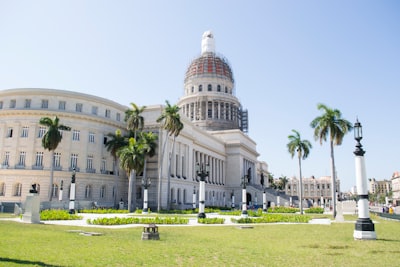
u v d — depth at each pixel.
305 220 39.16
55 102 64.19
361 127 21.83
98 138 67.62
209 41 140.38
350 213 64.31
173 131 65.06
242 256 14.03
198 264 12.27
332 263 12.71
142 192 72.94
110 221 29.66
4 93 63.84
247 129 148.12
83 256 13.18
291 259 13.46
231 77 136.25
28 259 12.22
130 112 64.06
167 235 21.55
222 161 114.19
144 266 11.78
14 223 27.17
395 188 190.50
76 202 56.34
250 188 111.62
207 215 49.56
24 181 59.22
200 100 126.81
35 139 61.50
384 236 22.48
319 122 56.03
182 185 82.19
